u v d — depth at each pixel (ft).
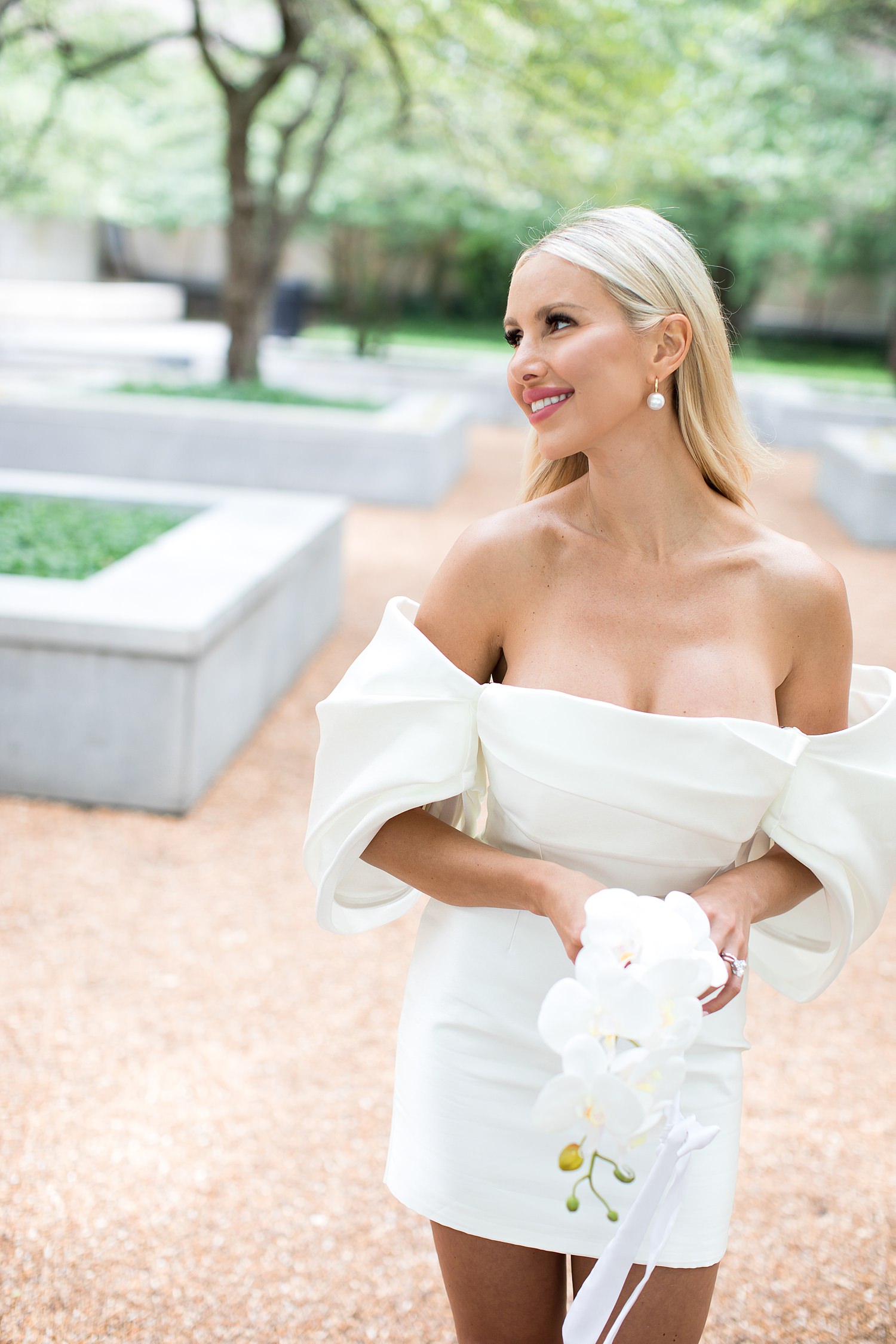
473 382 61.00
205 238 107.34
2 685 15.17
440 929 5.41
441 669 5.01
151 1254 8.03
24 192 51.70
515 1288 5.20
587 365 4.67
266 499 24.26
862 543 36.60
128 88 44.09
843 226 81.00
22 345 61.41
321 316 99.14
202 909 13.10
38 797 15.48
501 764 4.93
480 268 103.09
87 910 12.85
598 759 4.73
